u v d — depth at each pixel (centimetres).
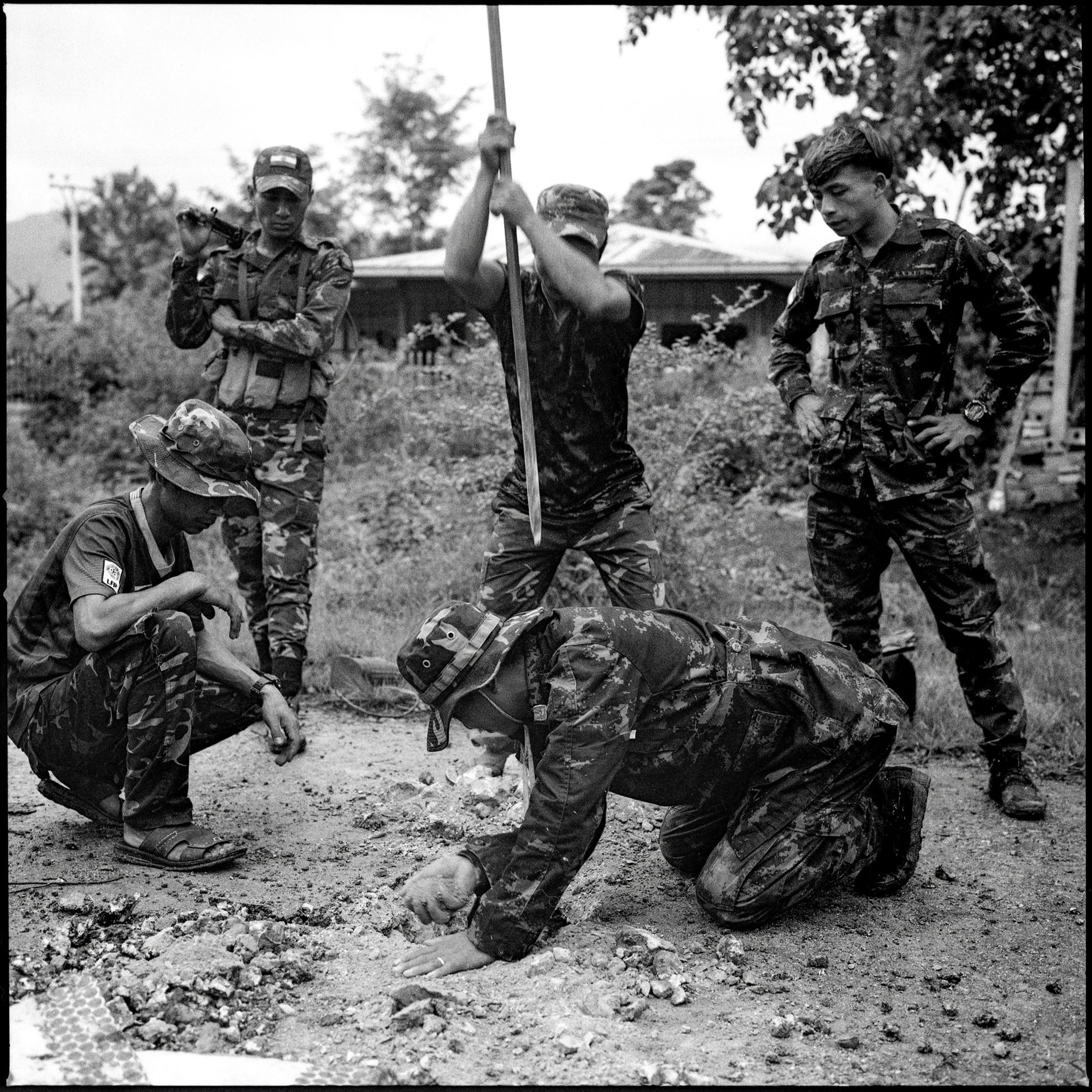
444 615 310
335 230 3447
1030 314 421
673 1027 283
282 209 482
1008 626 741
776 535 962
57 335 1875
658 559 421
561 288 343
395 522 901
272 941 313
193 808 427
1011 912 362
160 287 2352
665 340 1728
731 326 1623
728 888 331
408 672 309
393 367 1212
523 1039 272
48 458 1499
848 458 448
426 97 3569
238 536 503
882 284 433
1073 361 1093
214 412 366
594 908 350
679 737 321
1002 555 935
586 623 306
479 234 368
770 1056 271
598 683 300
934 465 437
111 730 364
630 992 296
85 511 362
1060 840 423
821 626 694
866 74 989
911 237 429
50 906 338
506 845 311
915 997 305
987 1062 272
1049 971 323
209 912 329
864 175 421
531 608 436
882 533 463
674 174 4009
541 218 380
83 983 285
